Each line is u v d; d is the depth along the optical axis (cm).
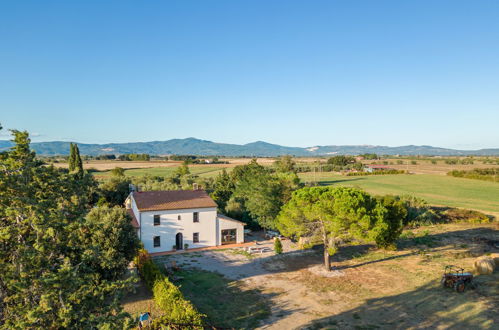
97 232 2606
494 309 2517
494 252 4275
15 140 1566
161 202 4541
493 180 12450
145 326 2131
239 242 4884
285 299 2850
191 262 3916
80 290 1283
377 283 3200
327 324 2384
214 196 6756
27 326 1173
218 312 2583
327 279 3338
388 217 4306
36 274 1320
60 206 1623
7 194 1416
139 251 3394
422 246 4700
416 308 2616
